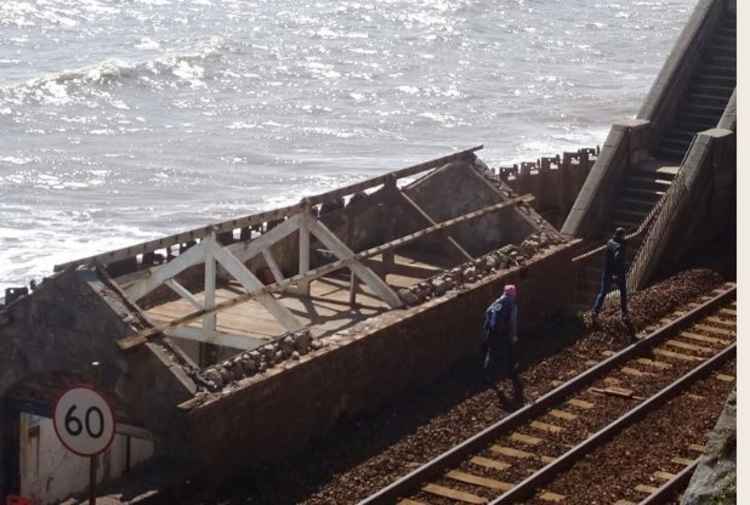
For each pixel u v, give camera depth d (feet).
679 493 68.90
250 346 76.89
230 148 230.27
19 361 71.10
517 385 83.41
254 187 204.54
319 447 75.25
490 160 220.23
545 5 406.62
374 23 368.27
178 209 190.19
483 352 89.56
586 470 71.97
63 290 69.77
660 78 127.85
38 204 190.60
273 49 321.93
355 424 78.59
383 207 99.09
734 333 94.73
